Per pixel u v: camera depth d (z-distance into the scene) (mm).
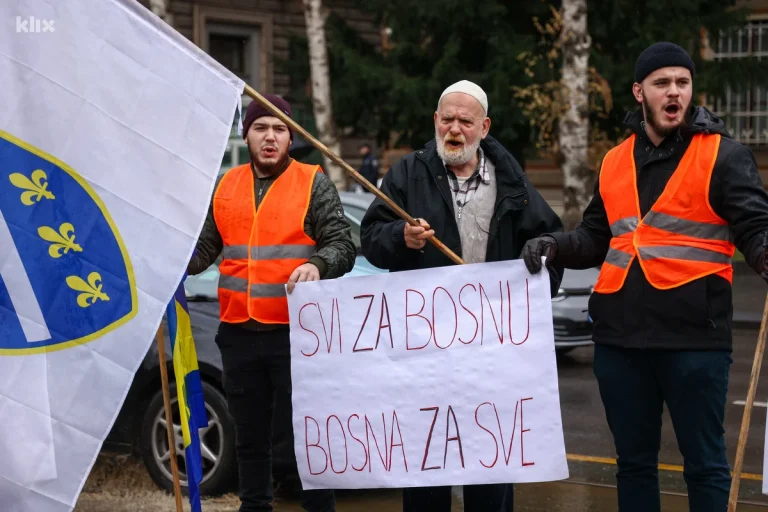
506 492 4738
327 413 4523
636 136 4359
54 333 3580
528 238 4684
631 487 4348
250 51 30078
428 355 4418
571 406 9281
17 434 3535
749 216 3998
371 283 4473
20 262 3570
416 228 4367
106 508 6125
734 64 21703
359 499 6426
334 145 24641
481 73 22016
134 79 3648
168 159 3660
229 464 6207
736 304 15125
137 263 3629
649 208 4207
